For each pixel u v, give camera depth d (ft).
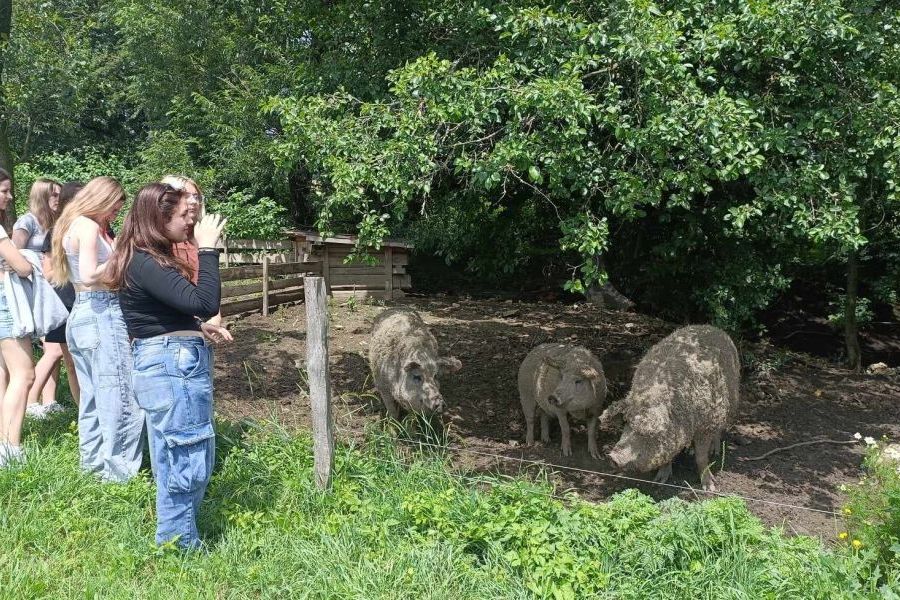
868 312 37.81
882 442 21.45
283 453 17.10
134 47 58.34
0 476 15.03
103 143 66.74
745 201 22.09
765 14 16.29
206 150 57.57
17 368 16.33
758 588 12.74
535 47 17.94
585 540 13.75
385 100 21.21
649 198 16.61
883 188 21.91
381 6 21.80
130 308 12.76
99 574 12.67
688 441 18.74
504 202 26.71
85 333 15.28
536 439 23.02
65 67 46.52
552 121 16.66
